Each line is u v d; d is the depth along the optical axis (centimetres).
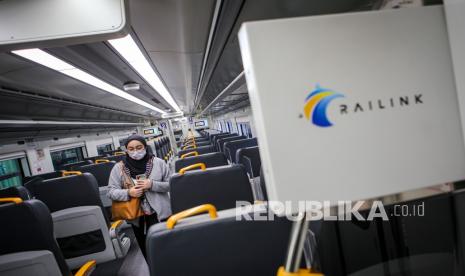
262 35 55
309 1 123
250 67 56
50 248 160
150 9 179
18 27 127
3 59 205
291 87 56
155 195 217
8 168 434
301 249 61
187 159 286
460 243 87
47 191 245
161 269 91
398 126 60
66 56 221
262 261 95
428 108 61
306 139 56
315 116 57
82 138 749
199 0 173
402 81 60
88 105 542
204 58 333
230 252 94
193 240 92
